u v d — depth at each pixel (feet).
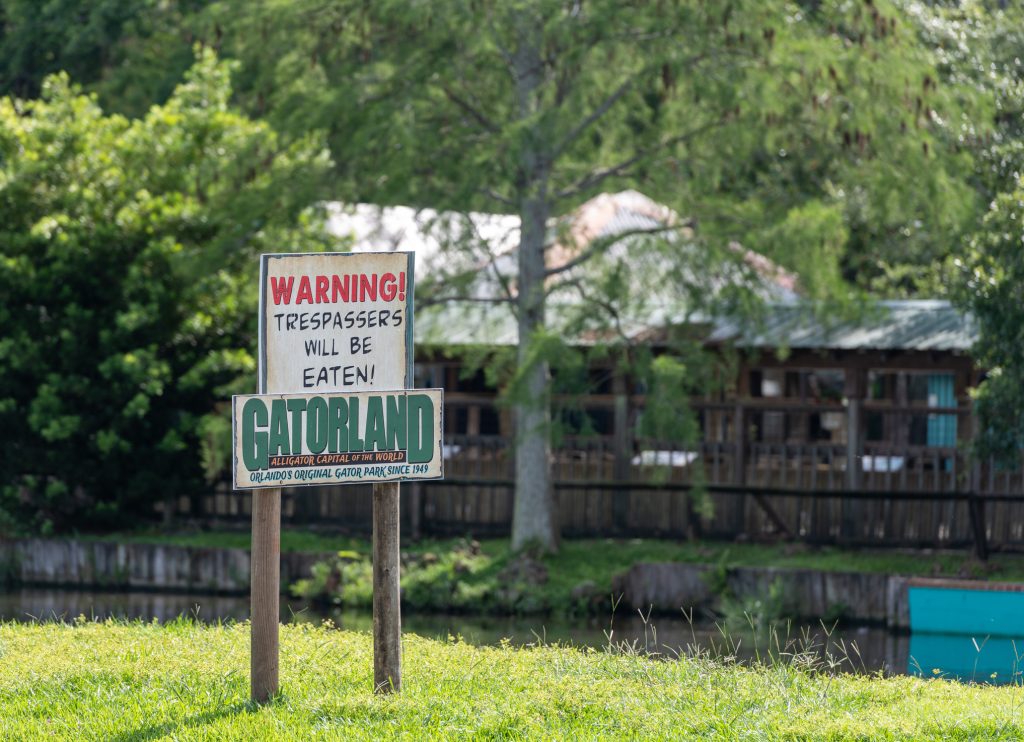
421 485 117.50
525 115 99.96
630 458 114.01
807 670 49.06
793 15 107.34
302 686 41.68
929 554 104.47
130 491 119.85
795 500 108.78
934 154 96.58
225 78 127.34
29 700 40.55
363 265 39.29
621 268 98.22
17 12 176.76
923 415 120.78
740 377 118.11
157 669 43.83
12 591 114.83
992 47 125.49
